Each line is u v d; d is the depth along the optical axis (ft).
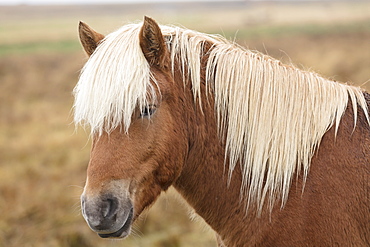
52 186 26.17
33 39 143.23
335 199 8.08
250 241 8.74
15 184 26.78
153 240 19.84
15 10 404.16
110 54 8.19
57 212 22.89
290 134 8.45
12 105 53.31
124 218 8.00
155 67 8.40
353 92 8.86
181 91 8.66
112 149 7.95
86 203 7.89
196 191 9.23
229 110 8.69
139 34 8.16
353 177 8.13
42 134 38.68
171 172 8.57
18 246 20.24
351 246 8.14
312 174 8.27
